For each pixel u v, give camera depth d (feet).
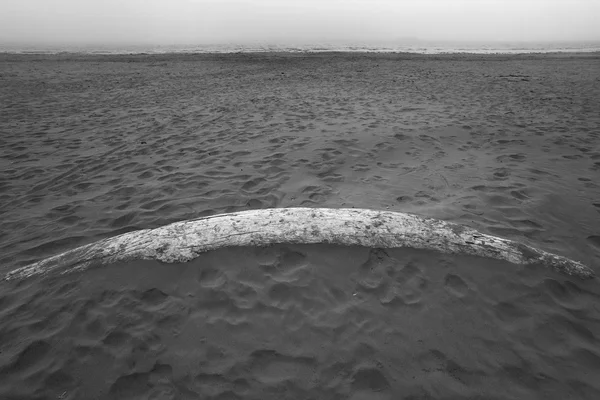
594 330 7.75
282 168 16.10
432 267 9.18
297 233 10.03
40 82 41.45
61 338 7.72
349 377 6.81
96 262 9.50
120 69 54.70
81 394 6.68
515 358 7.17
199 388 6.68
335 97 31.40
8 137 21.17
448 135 20.01
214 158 17.51
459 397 6.49
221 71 51.55
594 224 11.27
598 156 16.67
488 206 12.32
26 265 9.98
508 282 8.80
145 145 19.69
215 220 10.48
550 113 24.48
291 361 7.13
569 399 6.49
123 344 7.54
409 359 7.13
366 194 13.47
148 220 12.13
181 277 9.05
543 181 14.11
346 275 9.01
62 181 15.46
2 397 6.63
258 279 8.94
